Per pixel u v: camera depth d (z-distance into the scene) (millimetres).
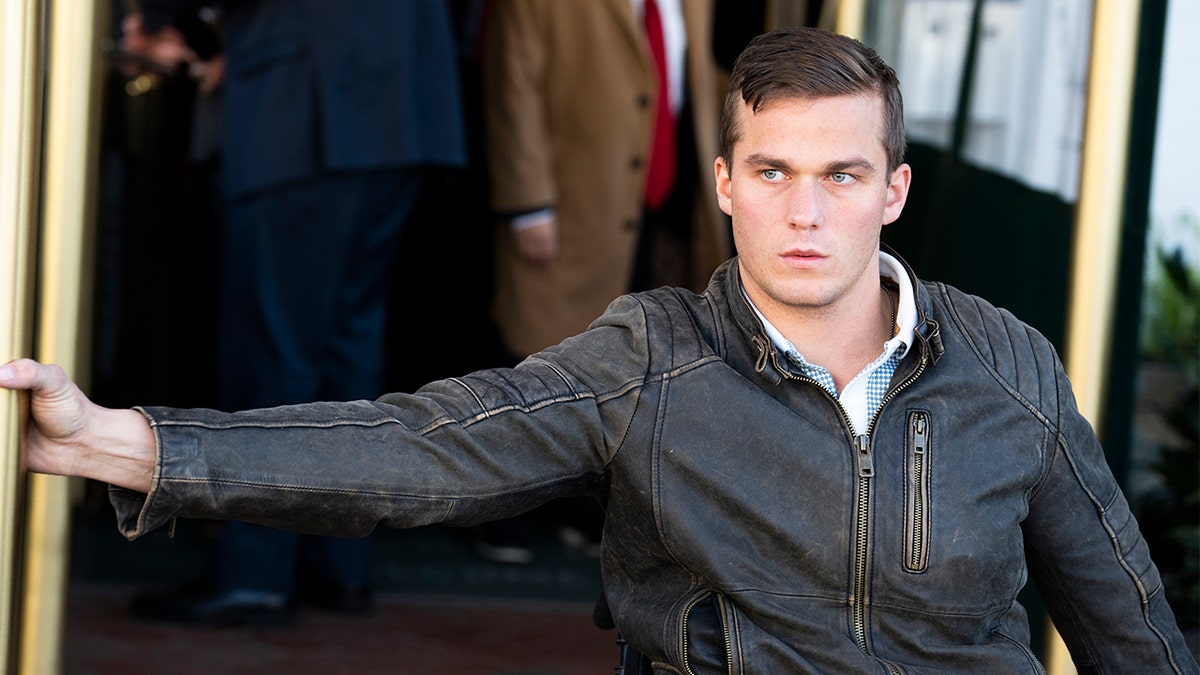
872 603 2508
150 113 6473
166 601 5148
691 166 6344
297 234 5160
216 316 6762
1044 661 4434
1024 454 2568
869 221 2475
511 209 6129
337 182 5117
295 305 5180
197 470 2262
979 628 2553
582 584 6148
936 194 4688
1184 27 7184
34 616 3805
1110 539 2705
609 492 2635
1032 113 4547
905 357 2574
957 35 4664
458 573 6176
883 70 2504
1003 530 2523
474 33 6387
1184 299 7121
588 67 6125
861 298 2586
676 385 2520
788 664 2477
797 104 2432
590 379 2543
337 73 5059
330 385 5359
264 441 2318
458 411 2453
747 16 6359
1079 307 4348
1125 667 2801
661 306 2625
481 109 6488
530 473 2490
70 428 2266
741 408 2504
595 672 4941
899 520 2490
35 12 2682
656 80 6160
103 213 6383
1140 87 4484
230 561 5188
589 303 6254
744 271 2607
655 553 2598
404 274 6992
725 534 2510
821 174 2445
